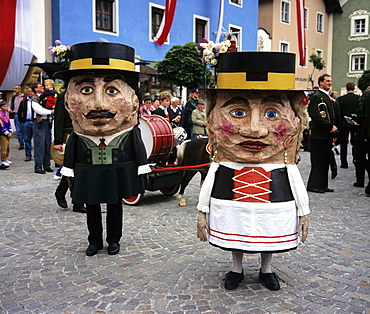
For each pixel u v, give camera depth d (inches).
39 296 140.2
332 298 137.6
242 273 147.4
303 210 136.2
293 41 1119.0
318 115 287.4
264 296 139.3
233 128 133.2
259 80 131.0
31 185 326.6
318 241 192.9
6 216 239.3
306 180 354.9
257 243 133.8
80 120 168.4
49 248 187.2
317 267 163.0
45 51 626.5
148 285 148.3
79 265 167.0
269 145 133.6
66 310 131.0
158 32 726.5
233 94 134.0
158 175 264.8
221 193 138.1
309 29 1181.7
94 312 129.6
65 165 177.9
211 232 140.6
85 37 650.2
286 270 160.2
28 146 445.4
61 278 154.6
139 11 727.1
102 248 187.3
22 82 607.2
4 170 392.8
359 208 254.2
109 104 165.5
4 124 397.4
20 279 153.7
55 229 215.3
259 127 131.0
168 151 269.3
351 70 1253.7
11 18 561.0
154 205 269.4
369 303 134.3
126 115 172.6
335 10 1246.3
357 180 320.2
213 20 875.4
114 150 174.4
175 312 129.1
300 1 989.2
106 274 158.1
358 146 313.1
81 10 641.0
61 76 177.0
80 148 175.3
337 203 267.3
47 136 382.9
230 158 138.3
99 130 168.6
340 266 163.9
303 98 136.9
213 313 128.3
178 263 168.6
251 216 134.1
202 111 385.4
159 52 769.6
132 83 175.9
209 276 155.6
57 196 255.0
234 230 135.6
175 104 391.5
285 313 128.1
